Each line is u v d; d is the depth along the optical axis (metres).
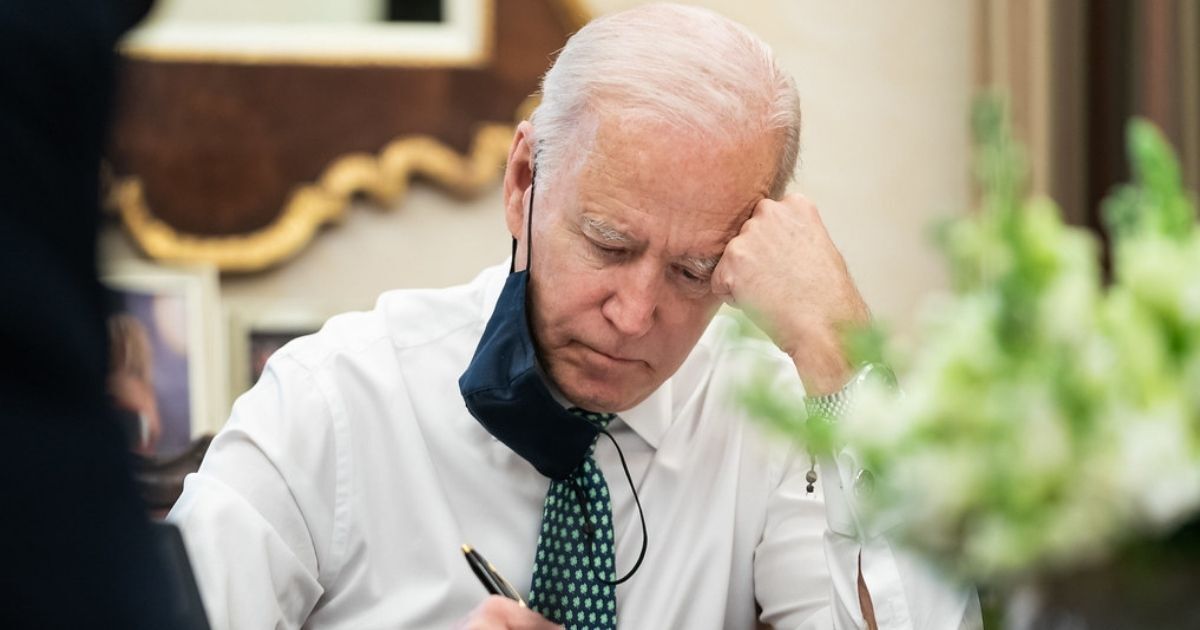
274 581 5.48
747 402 2.87
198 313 10.92
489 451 5.77
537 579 5.54
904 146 11.88
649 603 5.83
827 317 5.12
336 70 11.15
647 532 5.89
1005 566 2.55
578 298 5.19
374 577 5.73
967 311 2.67
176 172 11.01
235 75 11.06
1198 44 11.33
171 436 10.78
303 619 5.72
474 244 11.43
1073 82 11.45
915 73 11.85
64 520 2.92
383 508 5.75
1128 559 2.52
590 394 5.38
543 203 5.25
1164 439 2.48
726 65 5.17
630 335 5.19
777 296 5.17
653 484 5.91
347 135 11.20
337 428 5.74
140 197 10.95
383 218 11.34
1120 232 2.77
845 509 5.23
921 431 2.65
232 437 5.67
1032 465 2.53
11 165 2.96
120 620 2.95
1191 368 2.56
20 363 2.95
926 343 2.75
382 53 11.15
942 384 2.64
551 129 5.23
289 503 5.60
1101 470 2.50
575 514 5.57
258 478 5.57
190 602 3.59
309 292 11.29
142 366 10.79
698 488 5.97
